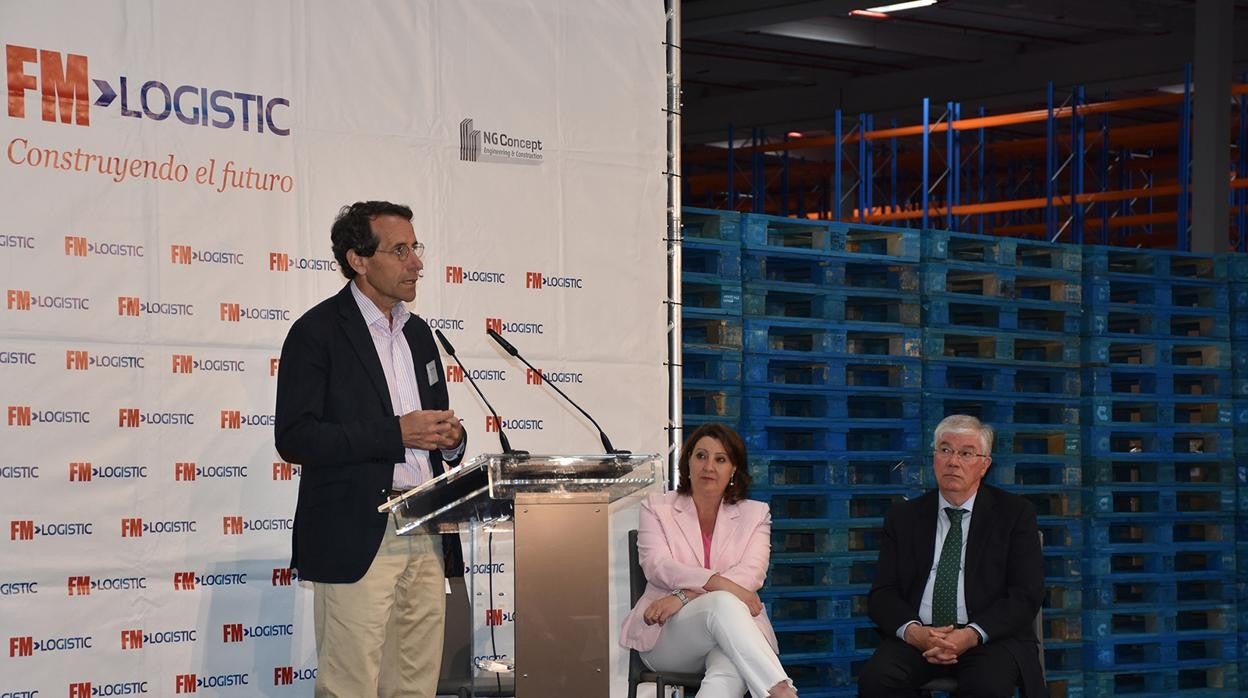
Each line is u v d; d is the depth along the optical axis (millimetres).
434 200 5566
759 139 17156
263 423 5117
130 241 4855
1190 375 8305
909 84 15508
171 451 4922
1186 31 13609
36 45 4695
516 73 5781
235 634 5039
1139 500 8148
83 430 4738
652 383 6086
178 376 4945
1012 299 7559
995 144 15758
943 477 5809
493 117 5715
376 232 4363
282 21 5230
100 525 4762
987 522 5789
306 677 5188
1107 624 7633
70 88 4754
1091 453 7777
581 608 4035
